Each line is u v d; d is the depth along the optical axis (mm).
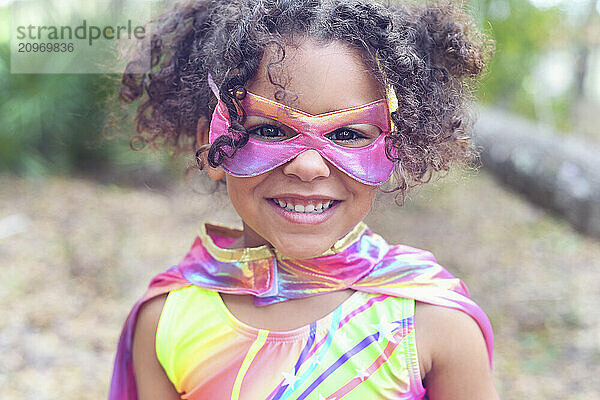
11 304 4047
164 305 1342
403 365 1224
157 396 1355
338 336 1236
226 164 1193
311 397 1213
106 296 4281
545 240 5906
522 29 8938
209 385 1260
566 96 10633
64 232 5379
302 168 1136
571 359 3721
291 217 1181
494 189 7848
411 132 1267
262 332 1255
